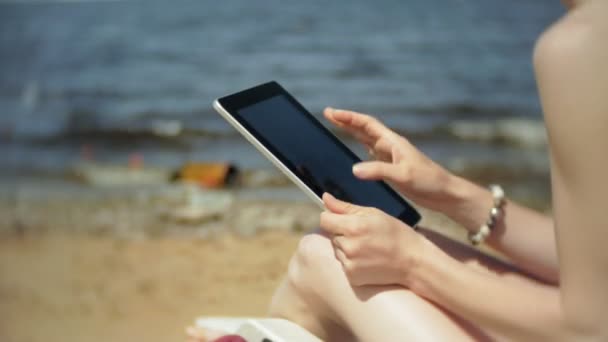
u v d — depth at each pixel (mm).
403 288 1790
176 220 6898
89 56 17031
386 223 1725
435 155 9672
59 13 21312
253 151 9898
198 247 6090
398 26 17469
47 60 17031
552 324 1567
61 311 5375
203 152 10086
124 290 5504
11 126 12297
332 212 1786
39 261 6422
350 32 17125
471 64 14273
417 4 19562
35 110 13266
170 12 20422
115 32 18781
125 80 14953
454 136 10438
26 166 9984
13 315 5391
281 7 20000
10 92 14695
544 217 2131
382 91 12828
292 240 5996
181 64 15789
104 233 6926
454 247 2113
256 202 7238
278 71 14602
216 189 7961
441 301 1729
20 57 17406
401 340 1743
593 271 1451
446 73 13766
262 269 5359
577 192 1439
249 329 1912
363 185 2102
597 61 1394
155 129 11500
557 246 1511
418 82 13266
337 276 1845
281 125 2064
